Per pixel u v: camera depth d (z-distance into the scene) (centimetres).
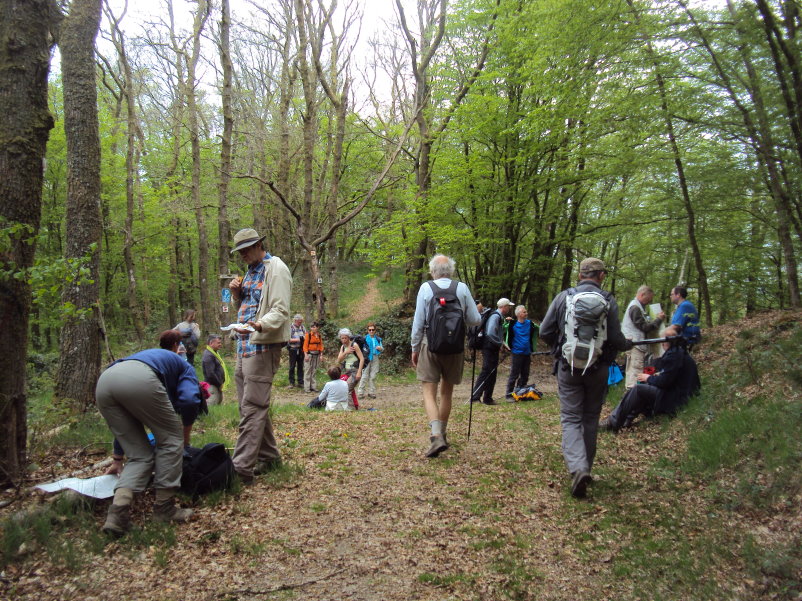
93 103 684
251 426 436
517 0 1439
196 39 1822
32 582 285
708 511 387
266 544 342
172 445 363
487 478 467
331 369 920
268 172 1955
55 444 497
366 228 2528
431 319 486
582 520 387
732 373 626
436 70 1720
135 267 2323
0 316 384
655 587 302
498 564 327
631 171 1295
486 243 1797
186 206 1983
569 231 1741
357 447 557
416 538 356
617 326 432
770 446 430
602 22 843
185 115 2269
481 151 1717
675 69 897
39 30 405
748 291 1570
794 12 693
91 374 662
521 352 969
